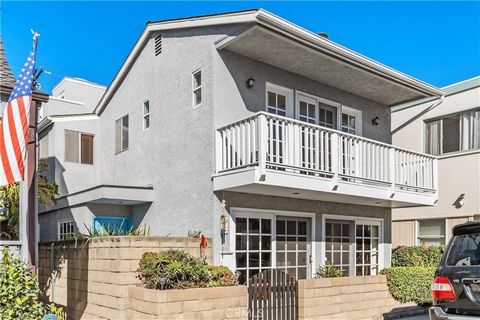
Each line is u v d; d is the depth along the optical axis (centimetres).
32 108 795
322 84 1174
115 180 1354
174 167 1044
